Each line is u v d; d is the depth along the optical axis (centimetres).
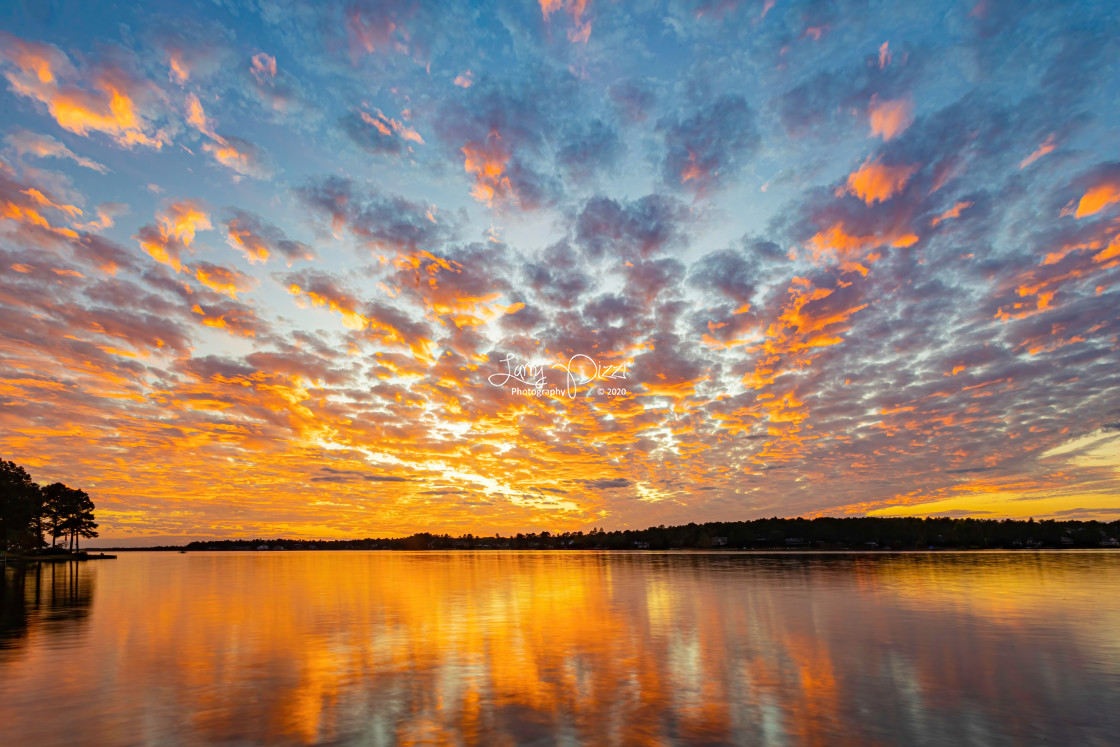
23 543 10875
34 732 1224
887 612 2891
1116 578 5022
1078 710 1341
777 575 5650
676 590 4166
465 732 1217
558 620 2744
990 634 2269
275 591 4409
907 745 1141
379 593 4188
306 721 1289
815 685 1555
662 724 1259
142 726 1259
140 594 4175
